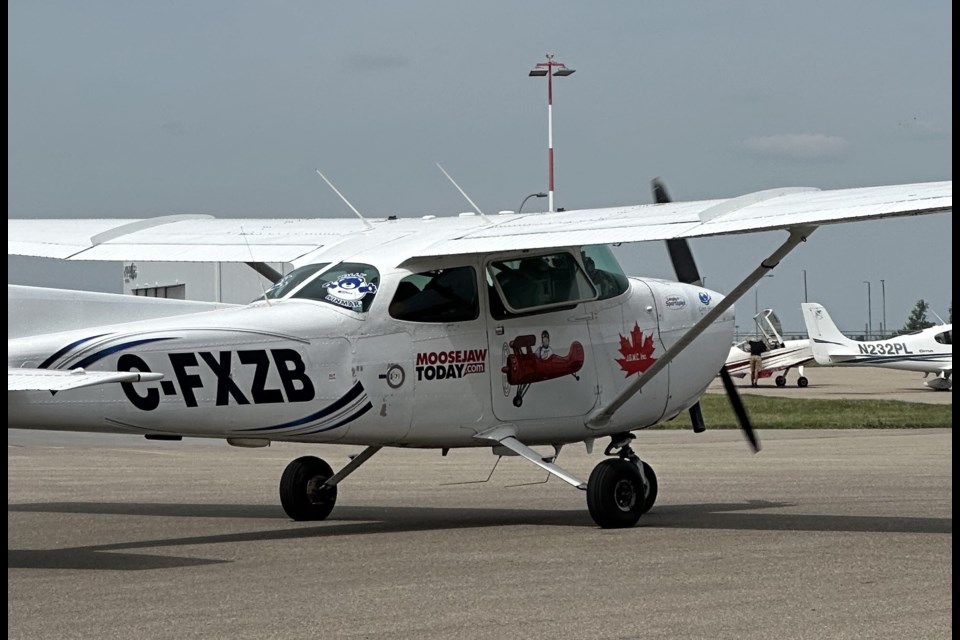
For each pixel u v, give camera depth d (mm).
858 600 7824
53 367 9609
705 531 11305
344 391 10859
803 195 10203
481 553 9977
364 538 11008
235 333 10383
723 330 13523
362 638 6812
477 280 11602
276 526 12016
